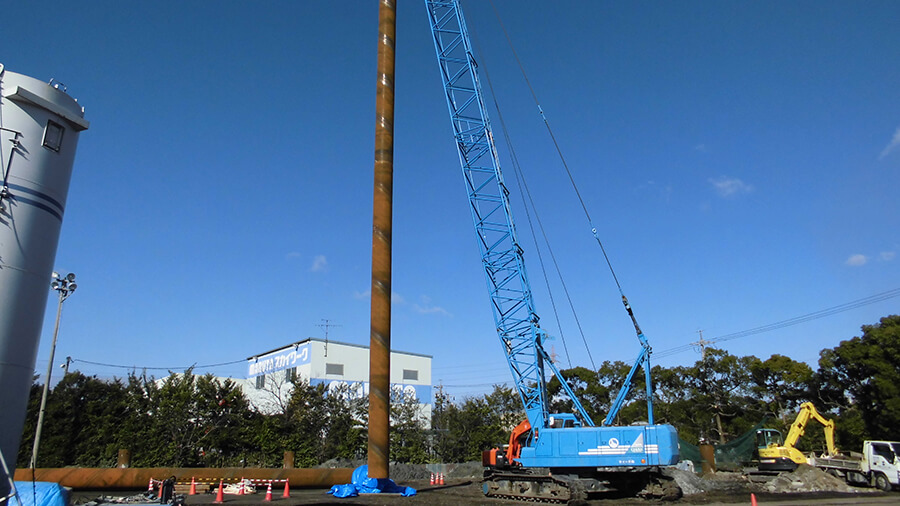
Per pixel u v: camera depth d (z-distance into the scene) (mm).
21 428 12625
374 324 31859
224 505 24516
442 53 40719
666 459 28594
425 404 80000
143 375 53844
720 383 67312
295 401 56250
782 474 36000
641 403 69375
